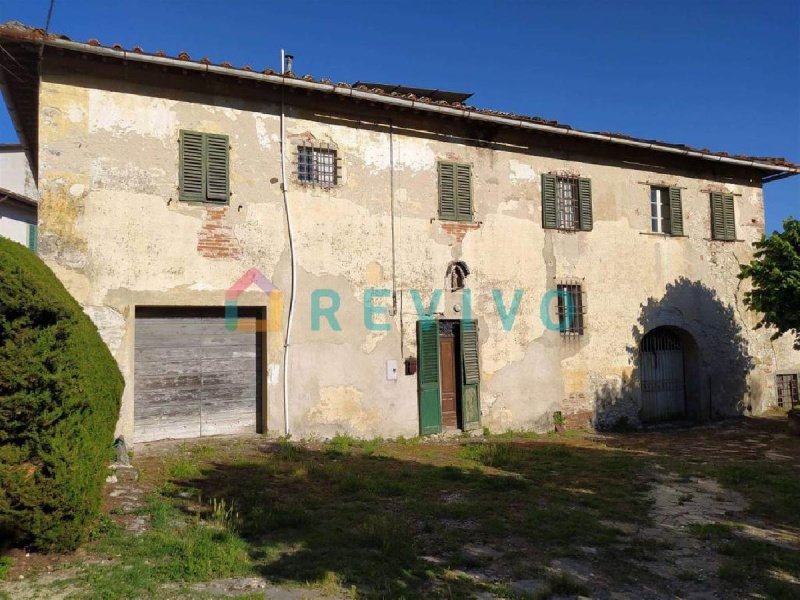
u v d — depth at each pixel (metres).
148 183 9.29
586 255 13.37
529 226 12.77
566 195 13.38
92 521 5.27
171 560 4.90
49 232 8.62
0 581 4.43
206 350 9.84
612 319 13.56
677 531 6.17
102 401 5.43
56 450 4.82
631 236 13.97
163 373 9.49
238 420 10.02
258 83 10.01
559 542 5.73
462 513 6.48
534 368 12.62
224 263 9.76
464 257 12.01
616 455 10.20
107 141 9.05
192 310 9.76
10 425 4.71
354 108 11.05
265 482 7.45
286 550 5.22
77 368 4.98
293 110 10.52
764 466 9.30
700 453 10.57
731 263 15.22
